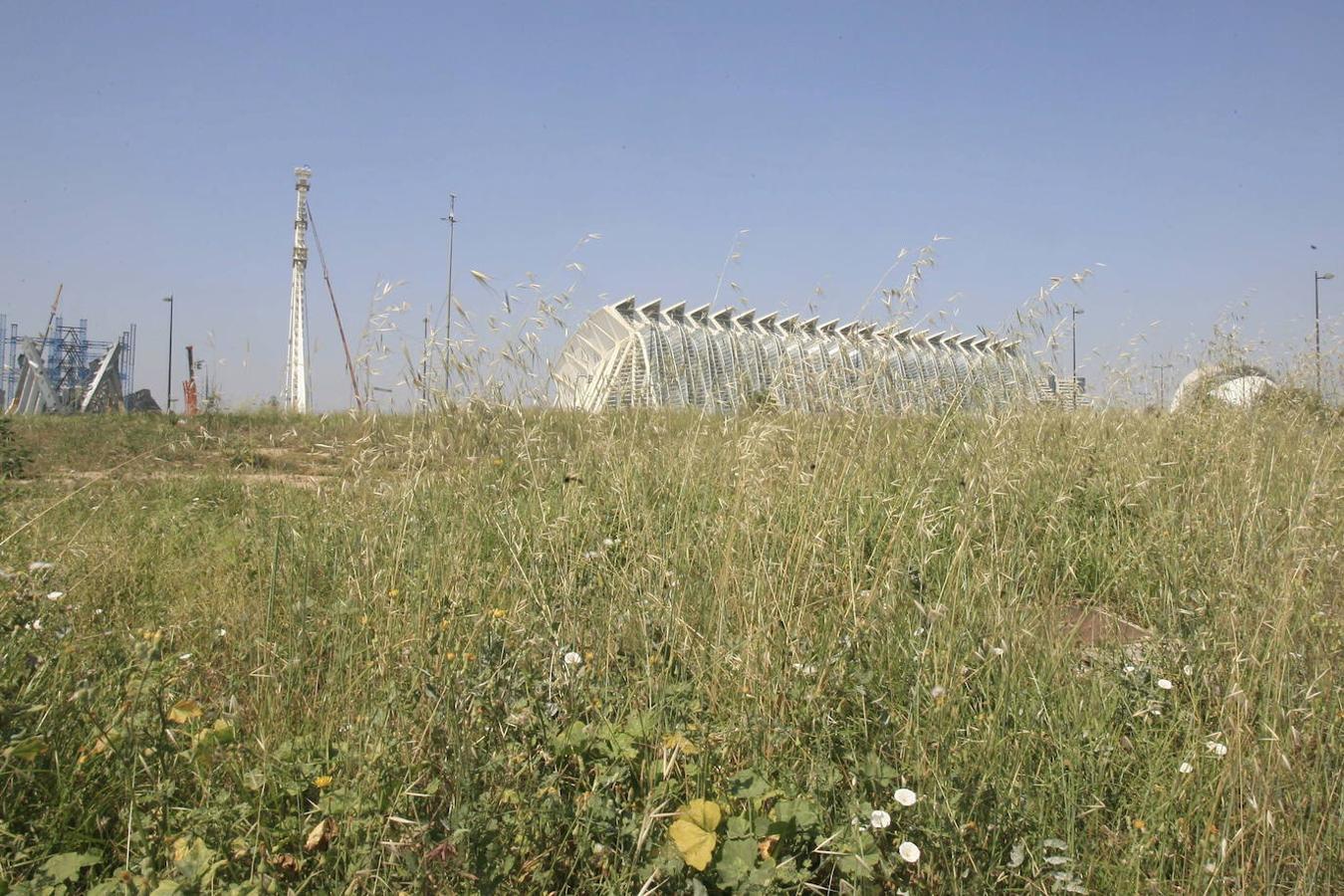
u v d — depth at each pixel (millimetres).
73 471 10047
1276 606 3379
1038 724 2953
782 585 3498
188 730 2732
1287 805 2582
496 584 3918
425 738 2523
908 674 3100
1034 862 2371
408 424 4816
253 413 12805
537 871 2219
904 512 4090
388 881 2158
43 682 2922
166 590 4680
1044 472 5461
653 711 2842
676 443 5512
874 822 2293
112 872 2332
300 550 4574
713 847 2186
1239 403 7934
